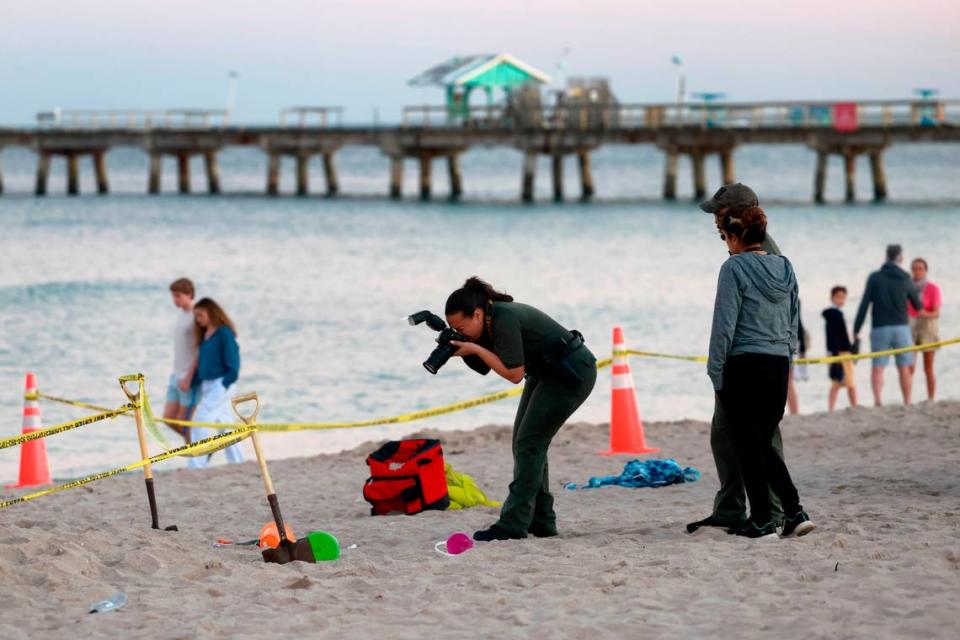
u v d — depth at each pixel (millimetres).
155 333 65438
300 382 53031
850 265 93688
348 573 18516
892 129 155625
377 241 123500
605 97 172750
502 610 16047
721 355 18969
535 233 131500
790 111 159875
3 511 27391
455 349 20062
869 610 15156
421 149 191000
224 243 122125
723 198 19594
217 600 16828
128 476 33031
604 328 66062
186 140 190250
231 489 30203
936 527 20500
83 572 17922
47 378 52844
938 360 56125
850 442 33281
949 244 108625
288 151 195000
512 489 21516
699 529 21203
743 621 14914
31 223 147000
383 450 26312
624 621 15148
